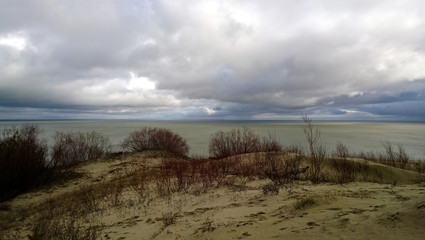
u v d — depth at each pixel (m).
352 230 3.03
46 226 5.44
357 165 11.62
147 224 5.41
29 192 10.17
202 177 11.00
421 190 6.02
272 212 4.93
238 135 23.56
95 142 25.08
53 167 12.41
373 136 73.56
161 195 8.48
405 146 46.72
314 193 6.34
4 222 6.71
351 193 5.84
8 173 9.80
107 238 4.70
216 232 4.09
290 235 3.26
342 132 94.00
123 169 15.98
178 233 4.47
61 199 8.83
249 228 3.99
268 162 12.50
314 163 11.52
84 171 15.12
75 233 4.70
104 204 7.73
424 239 2.40
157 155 22.19
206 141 49.91
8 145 11.29
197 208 6.37
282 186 8.27
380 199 4.80
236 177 11.18
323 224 3.45
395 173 10.87
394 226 2.89
